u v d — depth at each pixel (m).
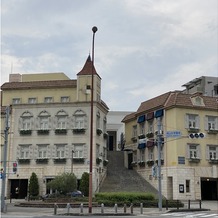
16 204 37.28
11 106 53.31
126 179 54.19
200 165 49.59
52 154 50.97
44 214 27.61
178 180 47.97
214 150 51.06
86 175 47.19
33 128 52.19
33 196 46.81
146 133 55.88
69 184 40.00
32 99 55.56
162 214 28.94
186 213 30.41
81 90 52.16
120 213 27.94
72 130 51.06
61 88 55.00
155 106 54.22
